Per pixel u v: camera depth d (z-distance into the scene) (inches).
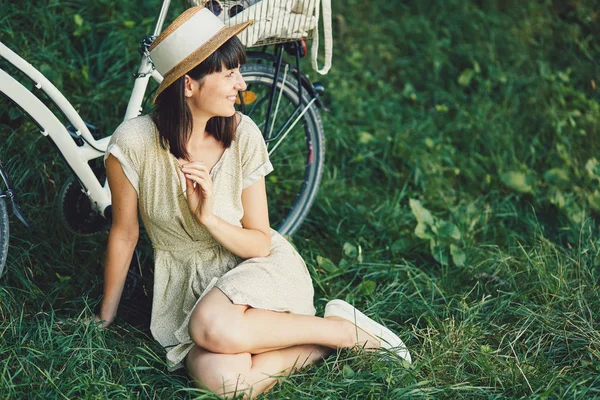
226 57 83.8
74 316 102.3
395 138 154.4
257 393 89.8
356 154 153.2
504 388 94.0
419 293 112.7
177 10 157.2
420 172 147.4
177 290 96.7
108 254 96.0
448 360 100.5
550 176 146.6
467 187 151.0
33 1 143.2
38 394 86.7
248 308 90.9
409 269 120.3
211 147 91.7
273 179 136.7
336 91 164.2
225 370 87.5
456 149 159.2
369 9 192.9
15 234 111.7
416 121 164.6
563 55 188.1
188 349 91.5
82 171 102.5
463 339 103.0
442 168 150.9
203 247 95.7
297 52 114.5
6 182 97.5
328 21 105.6
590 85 180.9
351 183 148.9
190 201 88.2
